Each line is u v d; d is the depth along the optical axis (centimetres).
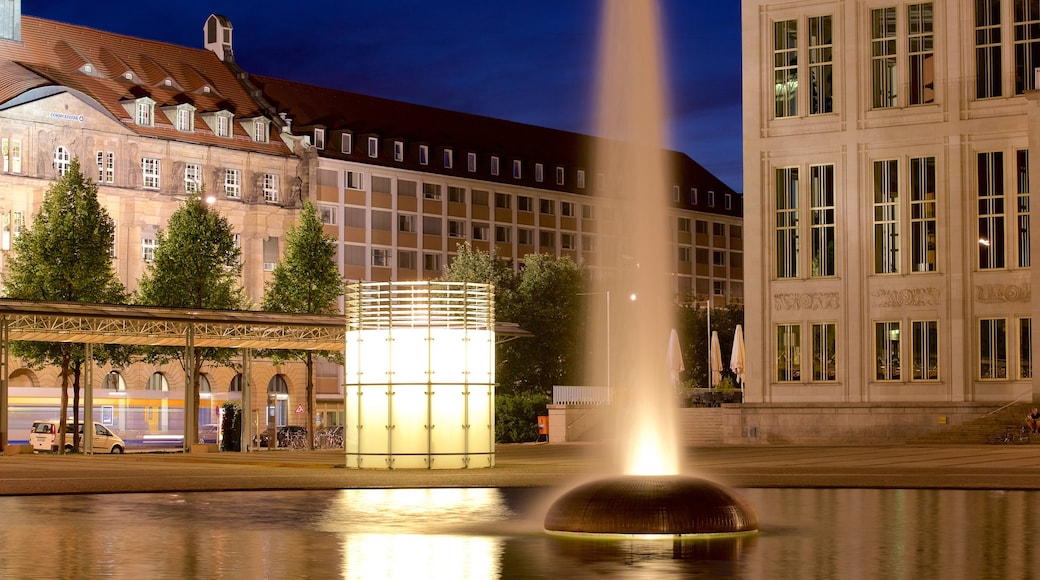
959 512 2372
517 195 14138
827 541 1895
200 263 7725
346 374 4216
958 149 6688
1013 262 6575
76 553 1769
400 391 4091
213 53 12275
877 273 6831
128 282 10400
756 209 7062
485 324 4191
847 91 6906
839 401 6838
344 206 12438
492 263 10856
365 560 1700
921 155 6762
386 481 3309
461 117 14312
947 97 6719
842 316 6875
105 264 7138
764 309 7031
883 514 2334
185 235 7719
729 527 1986
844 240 6888
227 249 7850
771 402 6981
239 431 7788
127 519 2270
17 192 9812
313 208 8444
